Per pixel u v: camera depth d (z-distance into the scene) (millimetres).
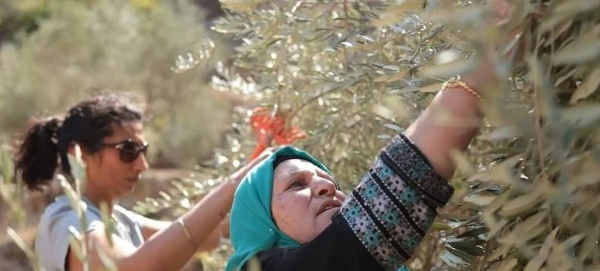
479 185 1481
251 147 2898
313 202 1527
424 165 1331
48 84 6922
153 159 6617
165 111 6980
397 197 1335
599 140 1083
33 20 8203
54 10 7555
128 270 2004
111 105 2328
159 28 7203
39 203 5277
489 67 1146
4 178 1166
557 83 1166
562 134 1075
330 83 2277
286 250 1449
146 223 2461
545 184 1117
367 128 2357
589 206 1115
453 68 1104
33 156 2492
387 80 1528
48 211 2217
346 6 2078
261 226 1546
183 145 6789
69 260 2143
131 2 7914
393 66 1699
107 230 1166
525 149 1212
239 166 2871
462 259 1562
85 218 1155
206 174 3027
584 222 1132
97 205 2322
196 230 2025
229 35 2713
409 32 1589
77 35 7137
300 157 1623
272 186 1557
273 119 2371
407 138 1353
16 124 6805
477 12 1109
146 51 7102
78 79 6957
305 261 1385
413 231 1340
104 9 7340
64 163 2365
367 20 2092
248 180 1583
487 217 1201
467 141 1336
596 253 1147
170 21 7223
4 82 6879
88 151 2301
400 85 1757
